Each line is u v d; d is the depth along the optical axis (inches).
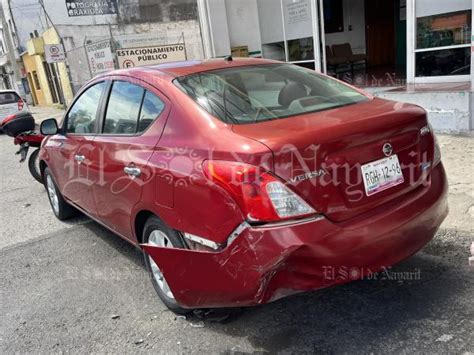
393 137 102.3
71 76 764.6
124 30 831.7
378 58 472.1
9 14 1226.0
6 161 402.9
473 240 142.6
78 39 764.6
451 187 181.5
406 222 101.3
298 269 89.8
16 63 1172.5
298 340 106.4
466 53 280.4
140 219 127.0
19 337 120.6
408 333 104.3
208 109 108.7
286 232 87.0
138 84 131.1
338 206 93.0
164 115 116.6
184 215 103.0
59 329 122.5
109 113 143.9
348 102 120.8
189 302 106.9
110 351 110.5
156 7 875.4
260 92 120.6
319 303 120.0
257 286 89.8
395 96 273.7
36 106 1210.6
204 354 105.6
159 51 572.4
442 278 125.4
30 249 182.2
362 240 94.1
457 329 103.7
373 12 461.7
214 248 96.5
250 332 111.6
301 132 93.1
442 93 251.6
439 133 258.4
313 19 384.2
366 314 113.3
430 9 288.8
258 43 487.2
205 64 135.0
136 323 121.4
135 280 146.4
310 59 399.9
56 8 916.0
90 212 164.9
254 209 87.7
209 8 451.8
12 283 153.0
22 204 251.6
